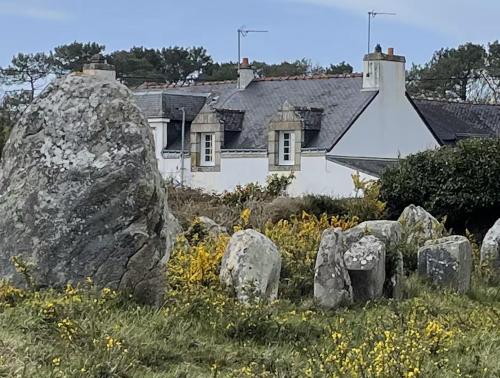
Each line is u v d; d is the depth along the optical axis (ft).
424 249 53.57
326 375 27.04
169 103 143.74
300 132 129.18
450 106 164.86
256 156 132.67
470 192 83.51
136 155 34.01
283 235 54.29
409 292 49.06
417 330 32.40
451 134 152.66
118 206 33.65
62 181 33.99
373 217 76.54
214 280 40.52
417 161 86.17
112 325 29.32
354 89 136.26
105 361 26.09
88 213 33.65
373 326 35.70
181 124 143.84
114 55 258.98
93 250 33.58
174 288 38.27
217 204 81.56
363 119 131.75
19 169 34.78
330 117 132.36
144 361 27.84
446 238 55.11
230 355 29.94
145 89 160.66
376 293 46.03
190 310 33.99
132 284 33.76
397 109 136.05
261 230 60.03
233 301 36.88
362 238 47.65
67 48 228.22
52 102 35.01
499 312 44.80
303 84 142.10
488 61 271.49
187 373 27.20
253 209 73.41
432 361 29.60
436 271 53.01
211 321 33.32
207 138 138.10
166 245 34.94
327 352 29.91
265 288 40.73
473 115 163.63
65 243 33.60
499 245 60.18
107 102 34.65
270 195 89.51
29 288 33.35
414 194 85.20
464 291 52.90
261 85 145.59
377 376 26.63
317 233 55.21
